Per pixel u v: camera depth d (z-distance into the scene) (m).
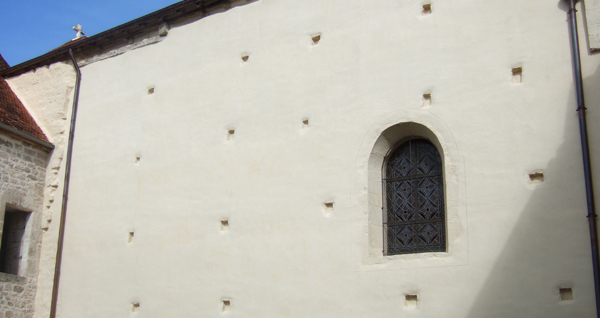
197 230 12.59
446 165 10.38
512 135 10.04
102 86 15.20
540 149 9.80
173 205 13.08
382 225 11.05
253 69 12.96
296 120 12.08
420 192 10.94
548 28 10.26
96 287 13.49
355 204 10.98
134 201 13.65
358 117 11.42
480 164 10.13
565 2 10.24
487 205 9.90
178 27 14.39
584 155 9.36
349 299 10.53
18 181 14.36
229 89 13.14
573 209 9.34
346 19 12.13
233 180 12.46
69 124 15.41
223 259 12.07
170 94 13.98
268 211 11.84
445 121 10.60
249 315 11.43
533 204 9.60
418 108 10.90
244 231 12.00
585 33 9.98
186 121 13.53
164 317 12.39
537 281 9.28
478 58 10.66
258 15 13.30
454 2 11.16
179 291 12.39
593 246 8.95
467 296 9.63
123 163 14.14
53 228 14.61
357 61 11.74
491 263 9.61
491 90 10.39
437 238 10.55
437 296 9.84
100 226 13.95
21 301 13.85
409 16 11.50
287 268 11.30
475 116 10.39
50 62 16.23
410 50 11.29
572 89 9.83
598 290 8.77
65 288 13.91
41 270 14.36
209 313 11.90
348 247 10.81
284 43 12.74
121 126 14.49
